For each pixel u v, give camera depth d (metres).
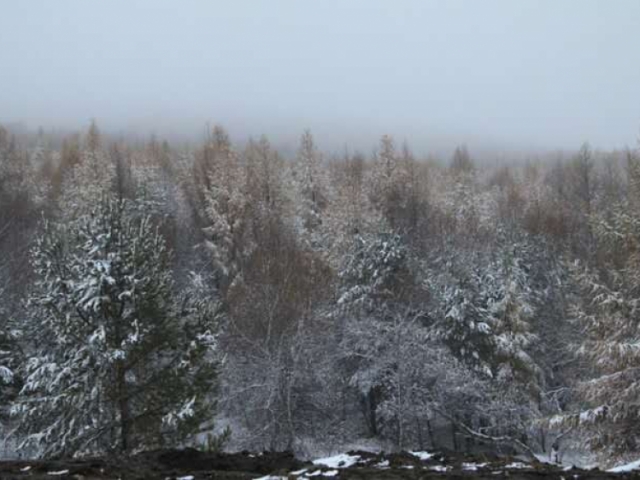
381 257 31.02
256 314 26.53
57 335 14.80
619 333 19.11
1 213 36.72
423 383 27.66
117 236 15.27
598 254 31.02
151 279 14.86
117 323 14.61
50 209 44.59
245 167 49.88
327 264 35.28
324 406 27.16
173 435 14.23
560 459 26.48
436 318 30.67
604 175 65.94
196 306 15.96
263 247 34.47
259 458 7.50
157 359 15.38
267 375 24.47
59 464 6.91
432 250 40.81
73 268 15.02
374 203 49.94
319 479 6.16
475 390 27.28
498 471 6.63
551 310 34.31
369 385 28.77
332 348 29.53
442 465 7.06
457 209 55.56
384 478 6.18
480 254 42.00
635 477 6.41
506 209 57.94
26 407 14.36
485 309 30.45
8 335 18.28
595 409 18.58
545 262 40.34
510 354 28.28
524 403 27.81
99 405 14.20
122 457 7.48
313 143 55.72
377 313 30.50
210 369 15.41
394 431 29.70
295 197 50.03
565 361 31.52
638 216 19.77
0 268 29.11
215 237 40.00
